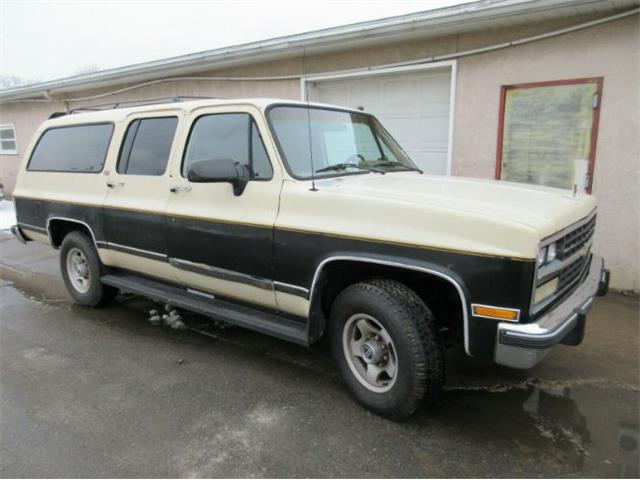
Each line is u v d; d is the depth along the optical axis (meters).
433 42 6.65
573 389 3.49
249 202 3.49
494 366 3.86
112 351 4.19
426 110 7.12
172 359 4.02
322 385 3.56
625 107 5.36
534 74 5.91
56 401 3.36
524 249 2.45
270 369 3.82
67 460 2.72
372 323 3.09
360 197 3.00
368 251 2.90
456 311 3.19
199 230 3.79
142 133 4.41
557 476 2.56
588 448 2.80
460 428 3.00
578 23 5.49
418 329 2.82
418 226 2.76
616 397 3.37
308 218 3.18
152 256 4.29
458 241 2.61
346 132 4.07
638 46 5.18
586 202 3.41
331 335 3.26
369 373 3.14
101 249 4.81
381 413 3.06
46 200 5.32
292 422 3.06
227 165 3.34
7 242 9.20
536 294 2.57
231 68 9.18
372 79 7.55
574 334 2.81
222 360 4.00
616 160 5.51
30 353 4.17
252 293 3.63
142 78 10.72
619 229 5.61
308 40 7.17
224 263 3.69
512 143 6.23
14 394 3.46
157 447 2.82
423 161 7.31
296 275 3.26
